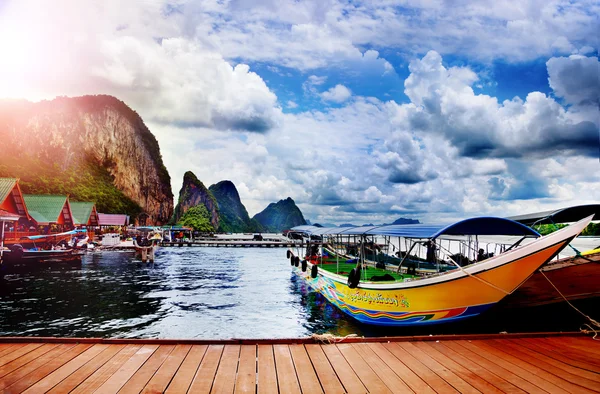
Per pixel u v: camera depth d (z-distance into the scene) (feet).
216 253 149.48
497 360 17.34
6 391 13.41
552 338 20.74
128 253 128.98
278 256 136.56
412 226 36.32
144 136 495.82
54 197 135.64
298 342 19.27
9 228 103.14
